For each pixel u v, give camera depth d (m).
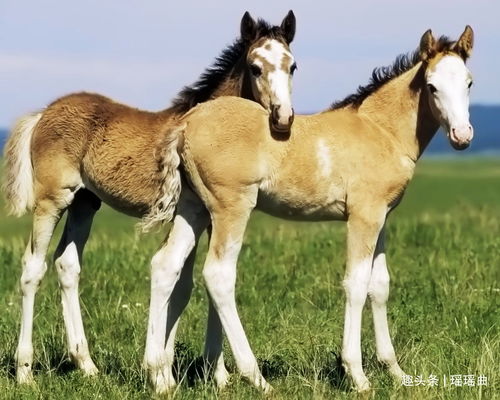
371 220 8.77
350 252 8.80
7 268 14.03
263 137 8.60
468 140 8.54
